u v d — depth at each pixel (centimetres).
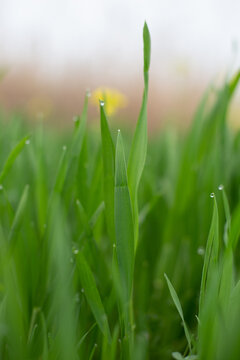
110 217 29
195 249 37
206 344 25
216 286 25
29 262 31
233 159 41
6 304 27
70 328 25
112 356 26
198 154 39
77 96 306
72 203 37
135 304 36
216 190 36
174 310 35
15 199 39
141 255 38
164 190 43
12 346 26
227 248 26
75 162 31
